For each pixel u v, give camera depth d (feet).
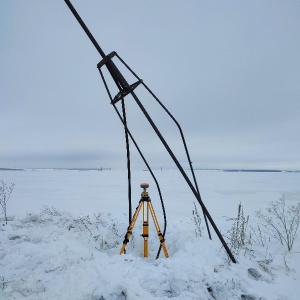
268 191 57.57
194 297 8.25
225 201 40.50
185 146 13.09
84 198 43.24
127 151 13.62
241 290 9.02
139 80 11.50
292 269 11.01
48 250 12.04
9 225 17.85
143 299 7.94
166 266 10.16
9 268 10.30
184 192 55.01
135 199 42.42
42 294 7.97
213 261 11.06
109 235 17.03
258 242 15.51
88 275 8.91
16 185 73.26
